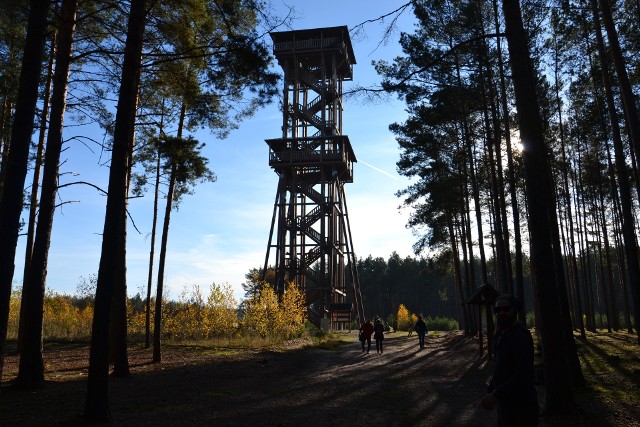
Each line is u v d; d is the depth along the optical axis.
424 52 23.19
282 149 46.09
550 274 9.56
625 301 38.22
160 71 14.24
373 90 10.12
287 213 47.34
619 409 9.46
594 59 22.77
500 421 4.40
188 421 8.53
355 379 14.82
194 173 16.22
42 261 12.19
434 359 21.34
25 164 8.52
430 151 31.81
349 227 51.62
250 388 12.73
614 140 18.11
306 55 46.31
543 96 23.88
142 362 18.47
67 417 8.47
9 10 10.84
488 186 30.48
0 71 16.08
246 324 31.00
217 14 12.59
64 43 13.02
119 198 9.08
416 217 40.47
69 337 27.84
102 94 14.55
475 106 23.55
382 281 127.62
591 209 40.94
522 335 4.41
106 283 8.73
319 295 44.56
